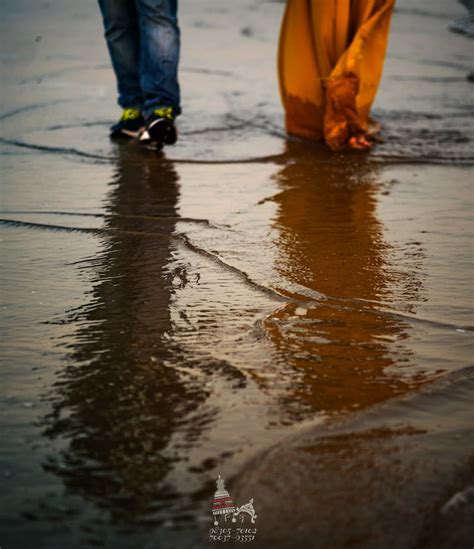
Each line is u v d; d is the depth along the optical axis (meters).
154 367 2.58
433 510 1.89
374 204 4.39
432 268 3.46
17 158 5.50
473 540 1.79
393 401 2.38
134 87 5.97
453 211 4.26
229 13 14.08
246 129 6.21
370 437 2.19
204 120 6.50
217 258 3.57
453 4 14.68
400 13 13.62
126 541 1.80
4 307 3.06
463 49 10.21
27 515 1.89
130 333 2.83
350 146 5.57
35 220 4.16
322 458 2.09
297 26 5.68
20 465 2.08
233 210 4.30
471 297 3.15
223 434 2.21
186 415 2.30
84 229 4.00
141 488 1.98
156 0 5.52
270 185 4.77
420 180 4.86
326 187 4.72
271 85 7.95
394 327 2.88
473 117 6.48
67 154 5.60
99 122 6.55
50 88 7.99
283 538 1.80
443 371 2.56
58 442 2.18
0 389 2.45
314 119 5.82
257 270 3.43
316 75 5.70
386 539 1.79
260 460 2.08
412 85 7.87
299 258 3.58
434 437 2.20
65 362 2.62
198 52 10.11
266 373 2.54
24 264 3.53
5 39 11.50
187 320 2.93
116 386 2.46
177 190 4.70
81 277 3.37
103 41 11.23
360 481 1.99
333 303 3.09
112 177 5.00
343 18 5.46
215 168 5.18
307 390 2.44
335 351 2.69
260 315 2.97
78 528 1.84
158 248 3.72
